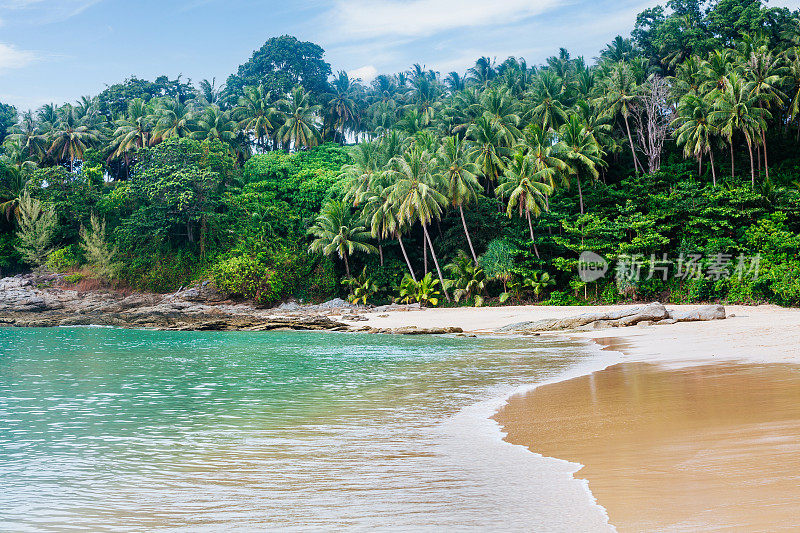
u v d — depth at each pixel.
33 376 16.52
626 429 7.70
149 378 16.00
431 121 70.75
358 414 10.28
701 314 30.22
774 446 6.04
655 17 69.00
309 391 13.30
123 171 77.69
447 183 52.09
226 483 6.30
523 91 67.81
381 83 91.88
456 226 55.78
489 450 7.24
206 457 7.49
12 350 24.73
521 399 11.04
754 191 47.81
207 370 17.73
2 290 54.88
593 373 14.26
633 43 69.88
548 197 53.66
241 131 74.75
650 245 47.62
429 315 45.34
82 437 8.92
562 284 52.34
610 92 56.94
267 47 84.06
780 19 60.16
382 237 57.00
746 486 4.80
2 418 10.54
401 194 51.94
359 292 55.25
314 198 61.59
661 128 57.00
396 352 23.16
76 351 24.36
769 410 8.02
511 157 56.31
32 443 8.55
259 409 11.11
